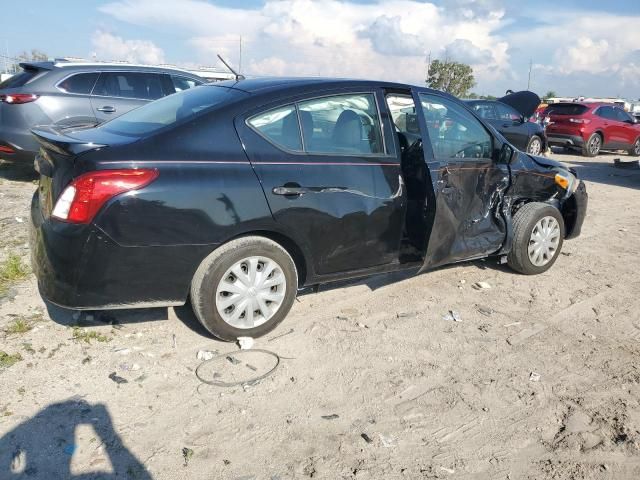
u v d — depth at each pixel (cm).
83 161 321
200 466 271
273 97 385
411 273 538
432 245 443
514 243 532
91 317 406
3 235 577
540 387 354
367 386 345
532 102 1452
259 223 364
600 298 505
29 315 406
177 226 338
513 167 511
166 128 350
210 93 409
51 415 300
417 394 340
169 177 334
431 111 460
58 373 338
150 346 376
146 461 272
